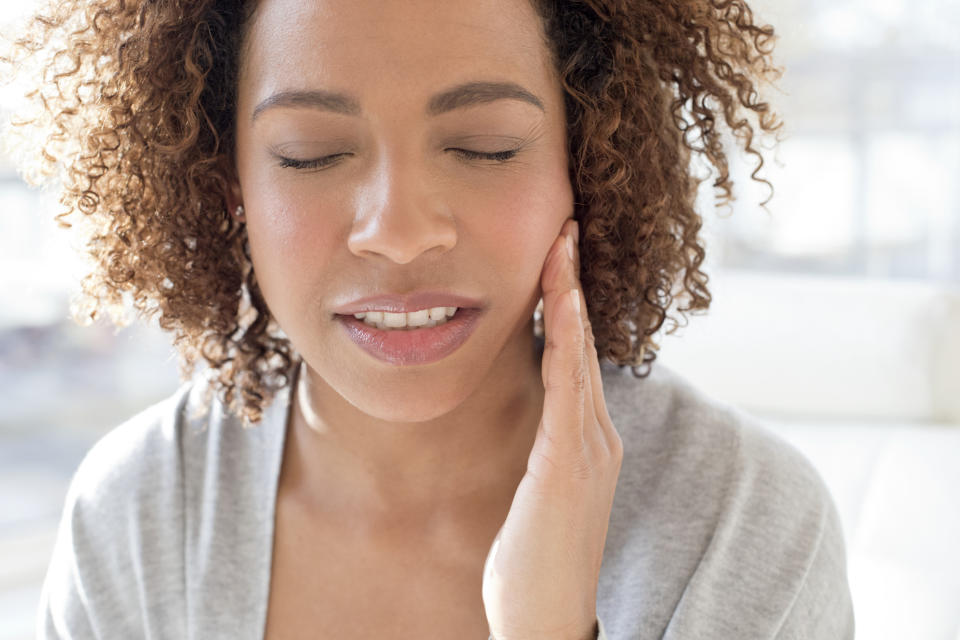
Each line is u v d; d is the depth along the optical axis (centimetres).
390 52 64
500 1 67
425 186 67
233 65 77
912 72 265
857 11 266
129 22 84
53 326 206
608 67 78
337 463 81
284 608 80
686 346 211
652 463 82
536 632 71
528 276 71
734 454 81
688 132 89
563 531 70
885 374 202
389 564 79
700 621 75
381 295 68
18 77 90
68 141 90
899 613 137
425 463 79
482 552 79
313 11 65
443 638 78
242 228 87
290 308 71
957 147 263
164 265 86
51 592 88
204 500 84
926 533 157
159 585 83
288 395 86
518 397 80
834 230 273
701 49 89
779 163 94
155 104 81
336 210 68
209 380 89
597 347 86
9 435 206
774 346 207
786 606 76
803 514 80
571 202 77
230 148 81
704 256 91
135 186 85
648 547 79
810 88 270
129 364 218
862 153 271
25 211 195
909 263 271
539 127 70
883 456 185
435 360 70
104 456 89
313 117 66
